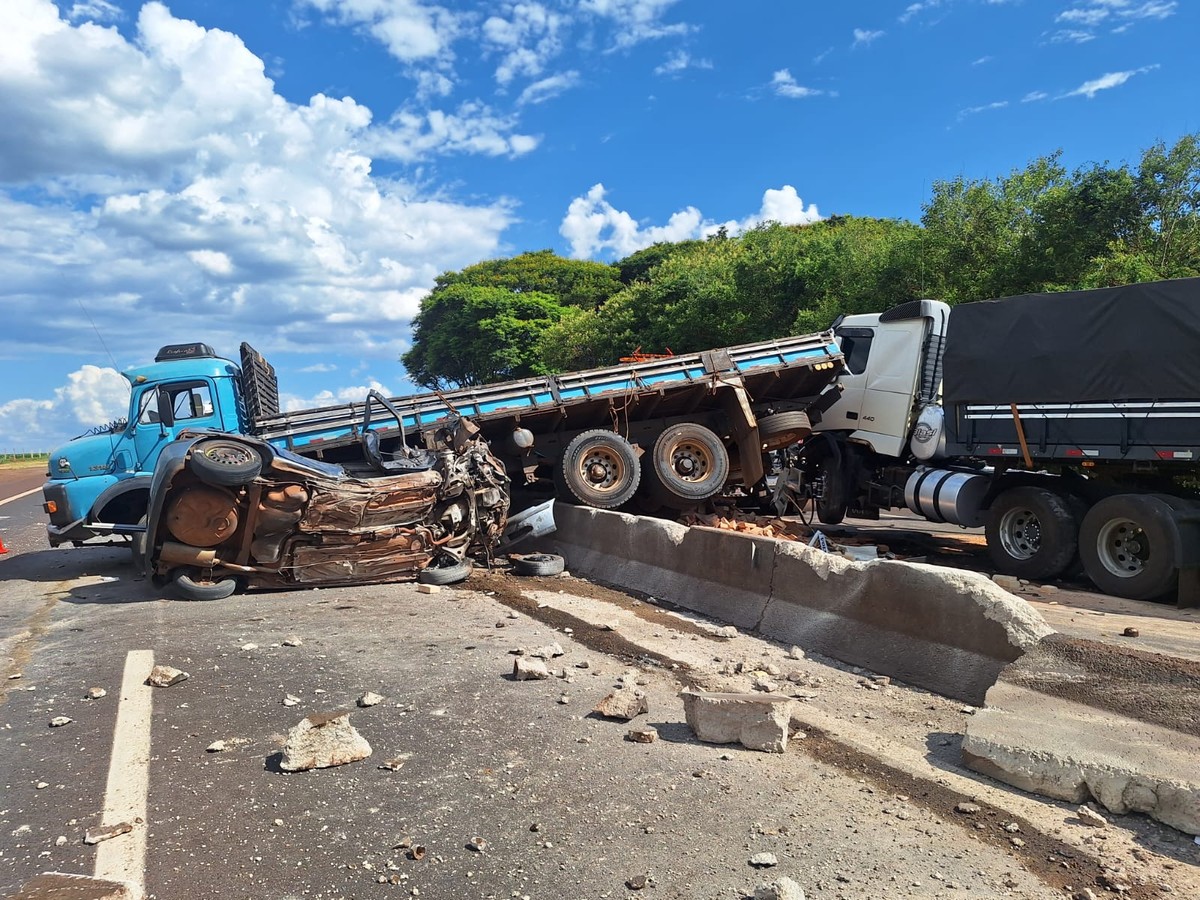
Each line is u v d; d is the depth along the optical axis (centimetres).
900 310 1291
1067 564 944
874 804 367
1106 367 885
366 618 745
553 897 295
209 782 394
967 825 347
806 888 298
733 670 573
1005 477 1027
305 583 898
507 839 337
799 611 651
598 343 3750
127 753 429
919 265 2119
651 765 409
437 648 634
